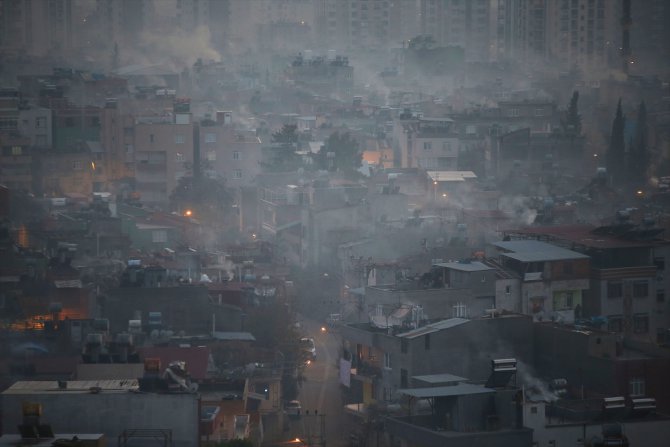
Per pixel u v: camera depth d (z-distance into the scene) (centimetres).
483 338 19700
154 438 13388
